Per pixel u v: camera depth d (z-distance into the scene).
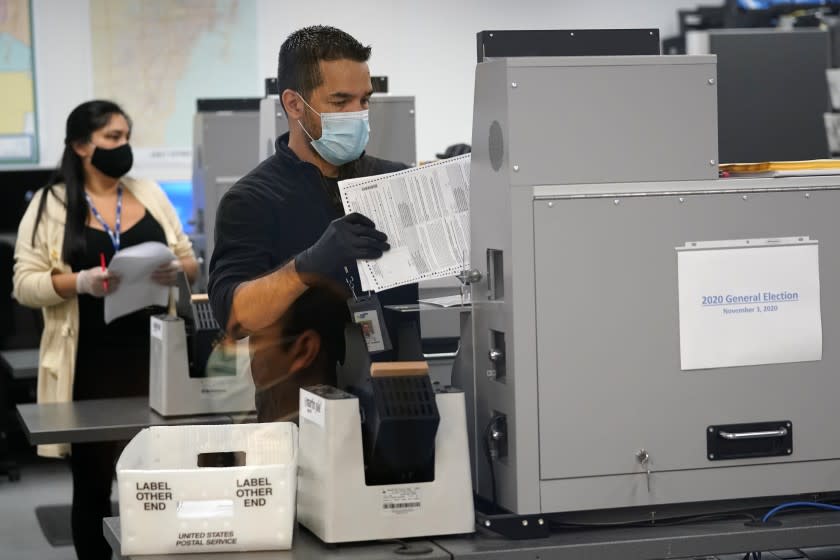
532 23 8.15
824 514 2.04
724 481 1.99
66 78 7.34
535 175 1.88
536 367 1.90
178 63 7.57
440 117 8.08
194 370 3.57
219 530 1.83
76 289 4.05
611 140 1.91
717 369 1.98
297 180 2.47
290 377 2.36
